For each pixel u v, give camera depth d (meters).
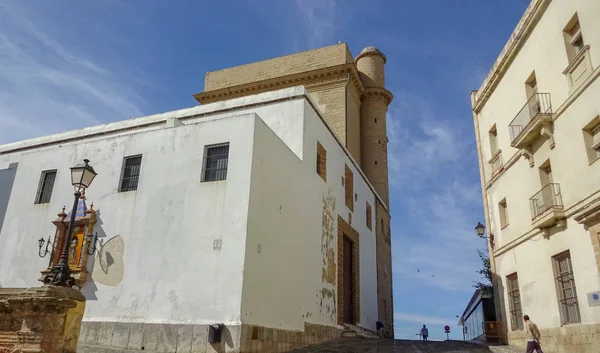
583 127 12.83
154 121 19.67
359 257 22.61
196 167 14.09
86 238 14.60
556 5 14.26
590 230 12.22
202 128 14.54
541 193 14.75
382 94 32.34
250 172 13.23
